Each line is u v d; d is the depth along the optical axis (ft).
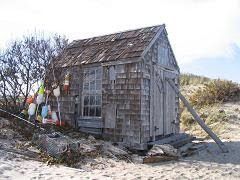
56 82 25.44
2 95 26.13
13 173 13.24
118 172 15.70
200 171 16.60
